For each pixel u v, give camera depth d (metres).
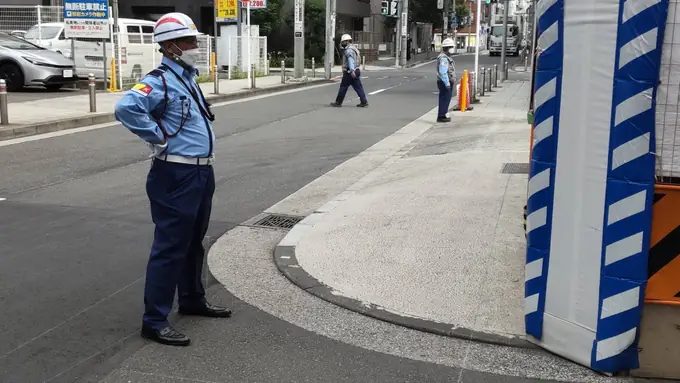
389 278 5.52
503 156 10.48
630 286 3.78
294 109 18.11
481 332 4.54
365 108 18.52
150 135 4.10
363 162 10.91
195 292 4.80
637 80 3.63
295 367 4.12
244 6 28.39
